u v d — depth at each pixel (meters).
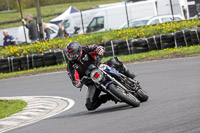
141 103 26.64
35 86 49.91
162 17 83.94
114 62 26.25
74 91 41.66
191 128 16.30
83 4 192.62
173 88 32.69
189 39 64.31
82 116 25.03
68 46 24.27
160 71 45.66
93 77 23.77
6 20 164.88
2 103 37.97
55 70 63.09
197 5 87.62
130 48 67.31
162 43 65.75
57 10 180.38
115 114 23.11
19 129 23.88
